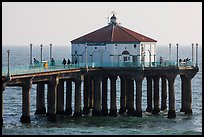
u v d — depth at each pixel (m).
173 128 198.12
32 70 192.38
